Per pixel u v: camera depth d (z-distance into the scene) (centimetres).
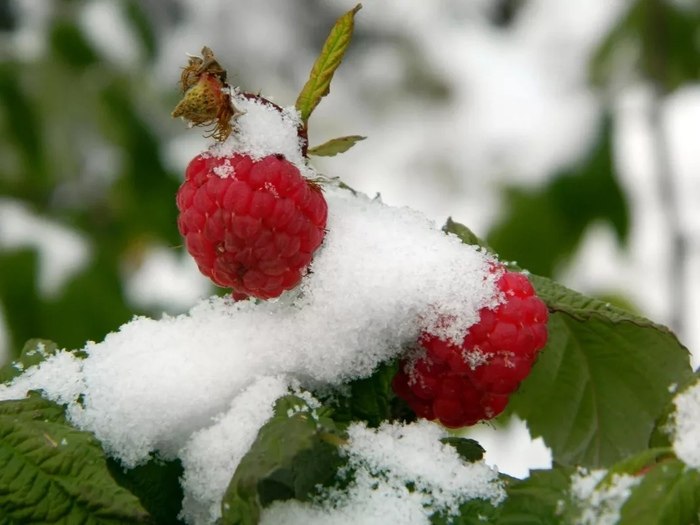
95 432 24
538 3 77
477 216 64
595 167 55
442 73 78
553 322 27
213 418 24
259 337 25
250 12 101
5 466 24
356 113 83
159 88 61
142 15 61
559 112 60
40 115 56
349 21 25
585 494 23
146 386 24
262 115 25
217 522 23
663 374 27
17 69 55
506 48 78
